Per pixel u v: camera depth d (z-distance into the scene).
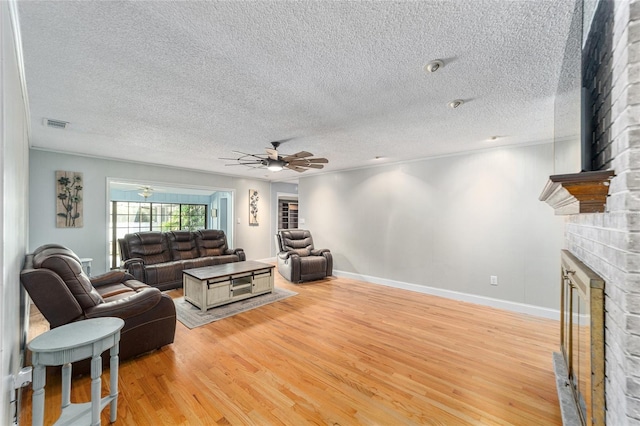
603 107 1.11
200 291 3.57
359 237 5.40
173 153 4.35
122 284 3.31
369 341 2.71
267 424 1.63
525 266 3.58
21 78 1.86
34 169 4.00
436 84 2.04
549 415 1.71
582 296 1.28
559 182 1.06
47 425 1.60
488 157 3.88
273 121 2.84
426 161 4.51
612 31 0.99
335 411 1.75
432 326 3.09
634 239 0.82
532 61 1.72
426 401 1.84
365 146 3.82
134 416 1.68
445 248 4.27
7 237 1.16
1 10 0.89
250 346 2.60
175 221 9.03
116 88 2.12
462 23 1.39
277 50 1.63
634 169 0.82
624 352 0.84
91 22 1.38
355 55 1.68
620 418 0.88
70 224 4.30
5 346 1.11
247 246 7.04
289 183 8.16
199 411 1.74
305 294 4.36
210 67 1.82
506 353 2.48
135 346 2.32
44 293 1.89
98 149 4.09
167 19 1.37
